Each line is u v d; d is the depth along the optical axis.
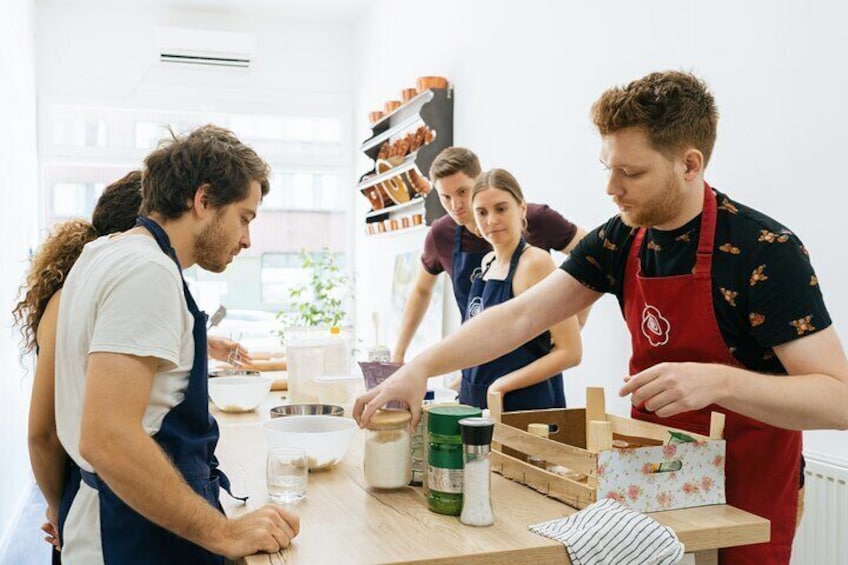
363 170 6.85
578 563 1.35
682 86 1.59
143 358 1.38
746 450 1.66
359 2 6.51
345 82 7.11
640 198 1.63
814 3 2.37
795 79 2.44
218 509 1.58
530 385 2.53
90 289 1.45
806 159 2.41
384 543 1.38
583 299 1.94
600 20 3.37
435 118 4.90
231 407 2.61
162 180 1.57
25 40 5.49
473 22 4.60
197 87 6.70
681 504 1.56
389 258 6.07
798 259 1.57
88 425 1.34
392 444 1.70
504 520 1.50
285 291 7.12
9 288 4.34
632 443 1.80
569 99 3.60
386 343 6.05
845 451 2.27
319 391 2.68
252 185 1.64
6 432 4.25
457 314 4.77
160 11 6.58
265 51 6.88
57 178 6.52
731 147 2.71
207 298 6.94
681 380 1.41
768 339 1.57
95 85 6.44
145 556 1.51
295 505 1.60
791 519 1.69
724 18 2.71
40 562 4.03
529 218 3.20
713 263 1.65
